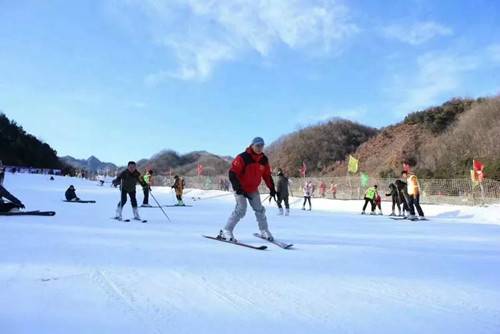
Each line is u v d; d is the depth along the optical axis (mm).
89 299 3086
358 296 3412
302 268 4465
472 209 16906
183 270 4160
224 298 3246
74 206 14344
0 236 6145
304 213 16875
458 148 36000
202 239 6570
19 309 2809
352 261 4996
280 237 7359
